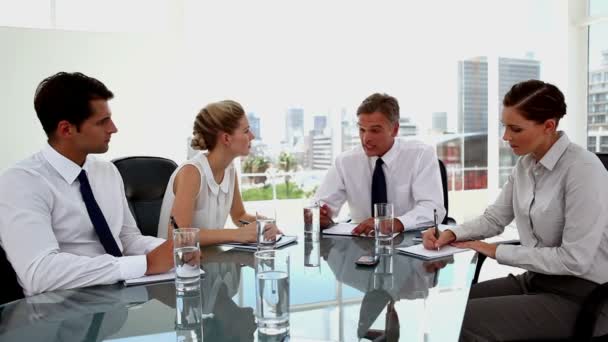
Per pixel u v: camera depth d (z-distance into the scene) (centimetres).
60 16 407
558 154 163
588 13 459
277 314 96
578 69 464
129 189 228
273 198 515
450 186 557
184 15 435
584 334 141
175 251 121
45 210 140
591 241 149
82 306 112
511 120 164
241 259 154
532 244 174
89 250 153
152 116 411
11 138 368
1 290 125
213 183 199
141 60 404
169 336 94
